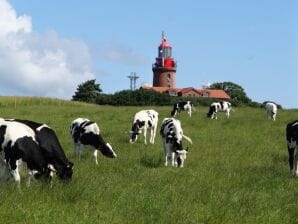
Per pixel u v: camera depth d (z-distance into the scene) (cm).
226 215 1068
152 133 2764
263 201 1247
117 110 4912
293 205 1220
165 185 1391
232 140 2692
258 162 1978
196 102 8981
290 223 1088
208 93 12206
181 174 1647
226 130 3175
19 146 1320
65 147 2372
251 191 1386
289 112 4734
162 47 13738
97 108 5538
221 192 1330
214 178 1567
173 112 4519
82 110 4981
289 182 1538
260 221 1071
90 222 978
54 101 6975
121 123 3594
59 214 1005
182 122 3638
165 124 2020
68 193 1166
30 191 1166
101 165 1820
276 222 1073
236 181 1518
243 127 3334
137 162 1942
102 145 2025
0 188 1207
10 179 1359
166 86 13438
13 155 1322
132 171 1694
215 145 2488
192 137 2798
